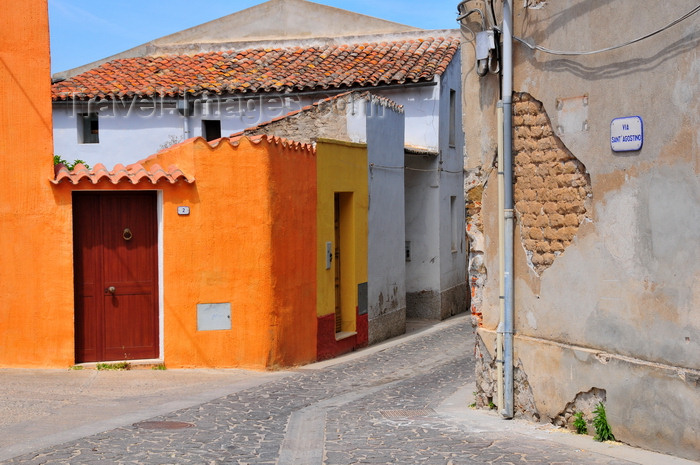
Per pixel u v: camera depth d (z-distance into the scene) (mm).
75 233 12320
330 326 15438
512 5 8930
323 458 7312
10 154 11945
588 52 7863
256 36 24172
